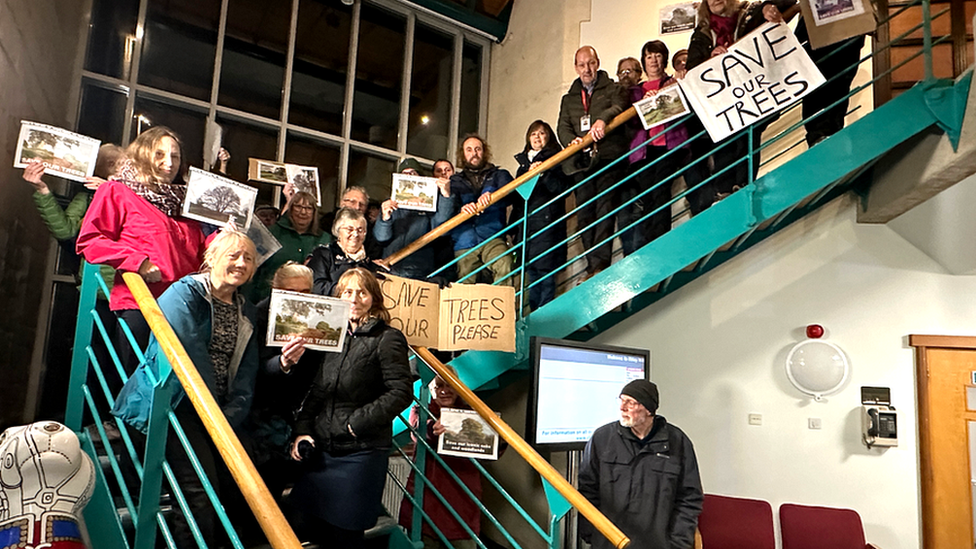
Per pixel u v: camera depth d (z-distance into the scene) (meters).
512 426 3.54
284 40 3.86
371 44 4.21
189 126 3.48
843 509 3.13
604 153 3.14
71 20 2.91
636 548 2.20
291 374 1.91
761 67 2.69
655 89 3.21
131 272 1.67
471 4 4.41
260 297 2.61
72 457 1.26
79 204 2.22
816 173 2.67
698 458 3.47
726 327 3.53
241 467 1.20
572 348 2.86
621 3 3.99
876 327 3.33
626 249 3.23
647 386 2.29
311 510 1.81
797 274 3.47
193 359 1.52
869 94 3.42
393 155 4.19
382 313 1.99
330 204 3.94
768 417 3.41
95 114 3.15
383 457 1.89
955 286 3.25
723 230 2.73
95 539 1.62
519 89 4.34
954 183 2.63
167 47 3.40
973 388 3.14
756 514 3.17
